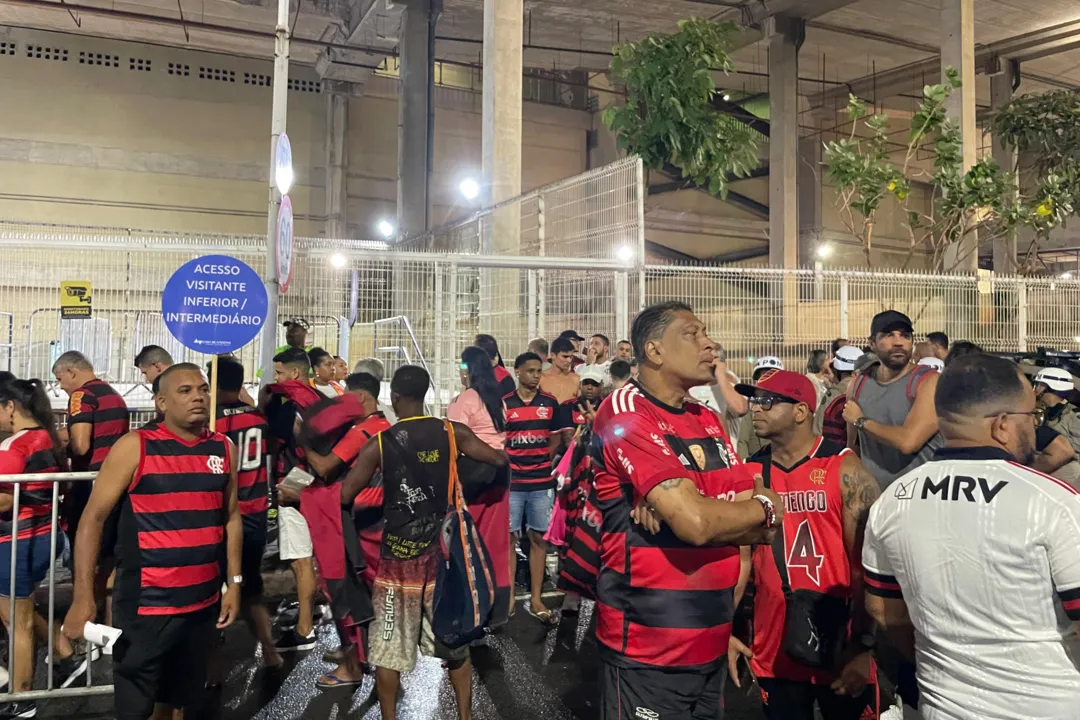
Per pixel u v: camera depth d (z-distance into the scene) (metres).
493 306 10.09
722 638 2.53
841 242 32.31
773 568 2.96
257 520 4.95
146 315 12.11
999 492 1.89
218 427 4.89
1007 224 13.88
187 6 20.19
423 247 13.77
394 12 19.30
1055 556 1.79
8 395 4.46
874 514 2.17
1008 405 1.99
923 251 33.97
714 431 2.63
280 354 5.61
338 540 4.51
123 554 3.34
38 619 4.93
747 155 10.84
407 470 3.95
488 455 4.24
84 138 21.95
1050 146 19.45
